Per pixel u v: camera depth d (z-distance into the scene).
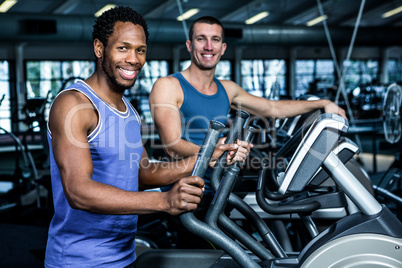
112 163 1.08
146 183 1.27
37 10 12.66
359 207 1.18
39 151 7.39
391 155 7.21
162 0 13.08
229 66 17.16
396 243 1.12
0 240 3.36
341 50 18.73
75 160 0.96
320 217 1.89
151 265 1.40
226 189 1.06
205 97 1.78
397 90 2.64
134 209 0.93
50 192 3.03
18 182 4.16
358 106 10.92
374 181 5.09
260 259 1.27
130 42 1.04
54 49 14.05
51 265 1.12
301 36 15.76
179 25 13.61
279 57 17.95
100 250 1.11
